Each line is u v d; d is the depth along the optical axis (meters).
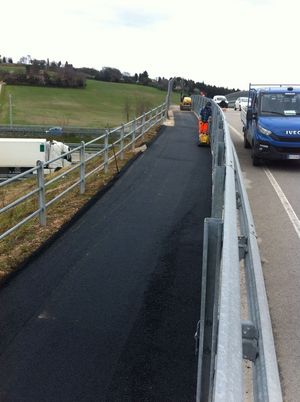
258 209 9.74
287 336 5.15
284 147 13.62
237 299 2.13
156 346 5.25
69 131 66.44
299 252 7.44
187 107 46.53
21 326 5.63
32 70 125.00
